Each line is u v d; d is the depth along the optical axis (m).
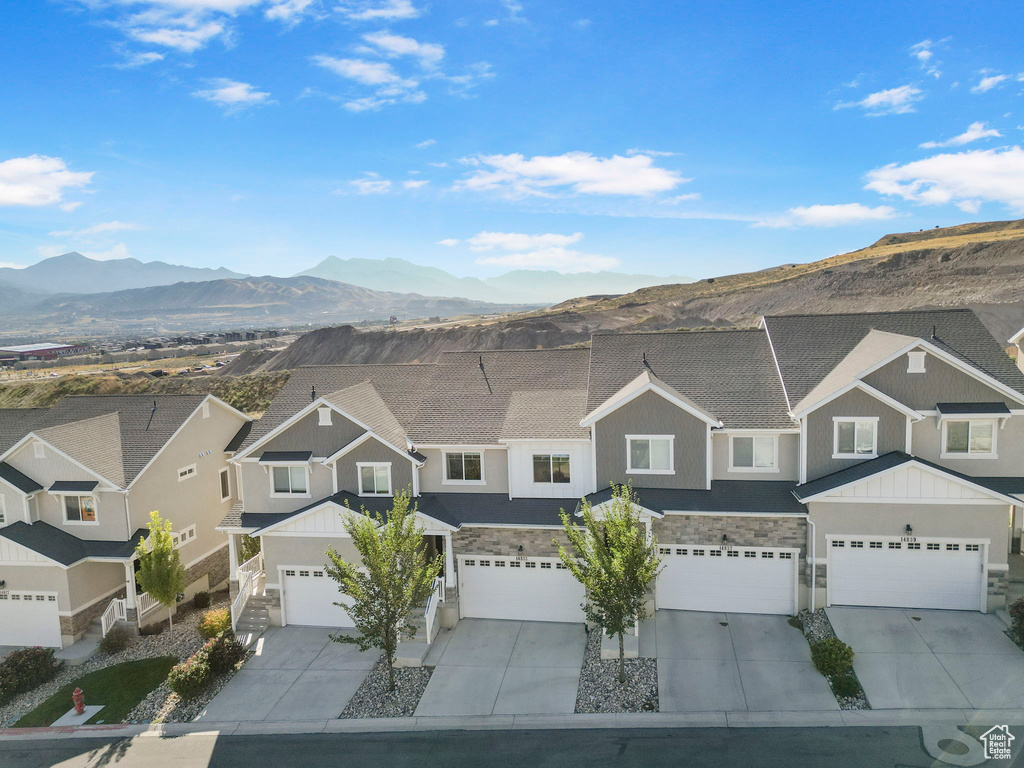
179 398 32.66
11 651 26.23
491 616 24.53
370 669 21.61
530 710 18.47
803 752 15.56
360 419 25.88
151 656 24.86
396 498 20.72
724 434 24.02
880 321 27.00
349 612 20.23
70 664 25.33
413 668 21.25
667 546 23.27
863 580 21.86
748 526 22.67
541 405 26.47
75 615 26.81
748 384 25.73
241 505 27.36
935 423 23.00
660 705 18.03
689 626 22.20
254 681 21.36
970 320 25.89
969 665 18.42
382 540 20.06
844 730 16.28
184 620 28.61
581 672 20.31
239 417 36.00
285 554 24.89
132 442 29.95
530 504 24.61
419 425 26.77
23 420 33.50
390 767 16.47
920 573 21.48
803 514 22.03
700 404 25.05
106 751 18.61
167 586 26.19
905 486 21.20
